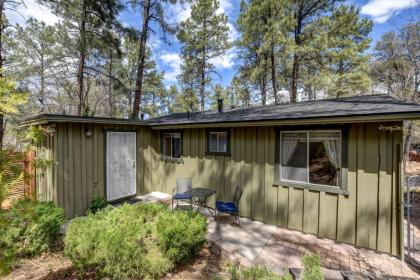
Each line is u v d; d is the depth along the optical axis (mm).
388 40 10484
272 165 4941
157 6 10578
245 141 5418
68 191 5430
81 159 5738
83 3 9070
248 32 12836
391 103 4184
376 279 2928
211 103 18922
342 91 11789
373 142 3787
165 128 7020
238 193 5152
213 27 16625
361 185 3895
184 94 18797
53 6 9430
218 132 6004
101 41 9562
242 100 16688
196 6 16047
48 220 3705
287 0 11555
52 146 5191
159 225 3145
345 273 2955
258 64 13688
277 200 4859
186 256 3203
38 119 5047
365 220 3867
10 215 2336
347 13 11258
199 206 6059
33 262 3473
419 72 8883
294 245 3988
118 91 11227
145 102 22312
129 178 7000
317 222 4348
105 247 2699
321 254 3689
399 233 3578
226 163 5801
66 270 3197
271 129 4969
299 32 12719
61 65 12734
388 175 3662
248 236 4340
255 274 2043
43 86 14922
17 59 12320
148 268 2775
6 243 3273
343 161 4035
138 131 7297
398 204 3586
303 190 4512
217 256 3637
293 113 4605
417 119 3076
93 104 20250
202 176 6383
